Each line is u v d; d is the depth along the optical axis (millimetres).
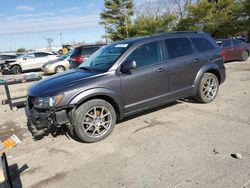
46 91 3791
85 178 3018
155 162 3217
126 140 3977
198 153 3346
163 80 4672
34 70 19094
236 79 8438
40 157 3674
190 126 4324
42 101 3742
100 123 4023
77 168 3264
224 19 26750
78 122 3818
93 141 3996
